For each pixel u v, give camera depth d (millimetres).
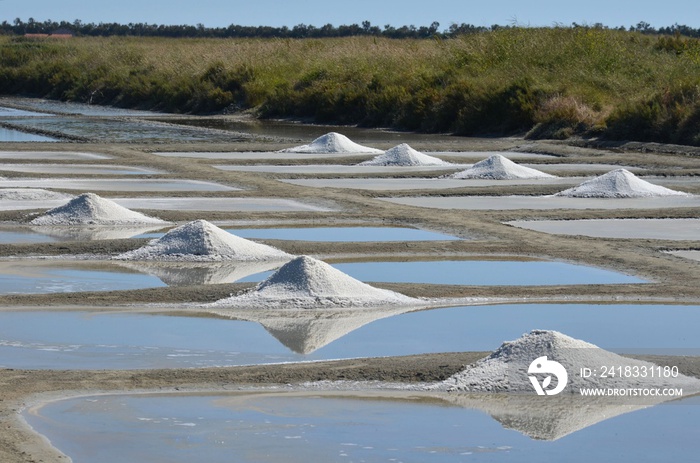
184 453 10672
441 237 24359
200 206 28828
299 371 13383
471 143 51625
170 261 21062
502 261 21516
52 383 12906
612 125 52531
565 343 13391
